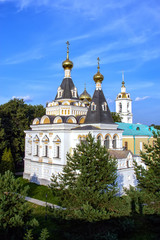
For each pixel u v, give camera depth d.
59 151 40.72
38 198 35.69
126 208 21.16
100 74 43.16
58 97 47.94
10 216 17.44
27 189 18.94
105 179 22.08
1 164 50.12
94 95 42.91
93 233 18.80
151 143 59.03
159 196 22.28
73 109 45.12
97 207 20.41
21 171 59.88
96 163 22.48
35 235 20.41
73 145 40.50
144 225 21.73
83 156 22.02
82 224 19.25
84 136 38.81
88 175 21.23
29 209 18.78
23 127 62.84
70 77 48.81
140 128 60.00
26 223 17.86
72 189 21.77
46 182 42.06
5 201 17.42
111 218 20.05
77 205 20.72
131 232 21.20
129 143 53.53
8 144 58.81
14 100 66.44
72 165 23.50
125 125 58.19
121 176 36.16
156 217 21.70
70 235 18.52
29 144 50.31
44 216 27.95
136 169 25.84
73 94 47.62
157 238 20.06
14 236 16.59
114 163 23.44
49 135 42.69
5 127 59.75
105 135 39.97
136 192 23.53
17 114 61.75
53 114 47.06
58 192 22.59
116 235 19.12
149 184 23.81
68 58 48.81
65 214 20.14
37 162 44.91
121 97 84.56
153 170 24.42
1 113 60.78
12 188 18.17
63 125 39.84
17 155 60.59
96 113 40.91
